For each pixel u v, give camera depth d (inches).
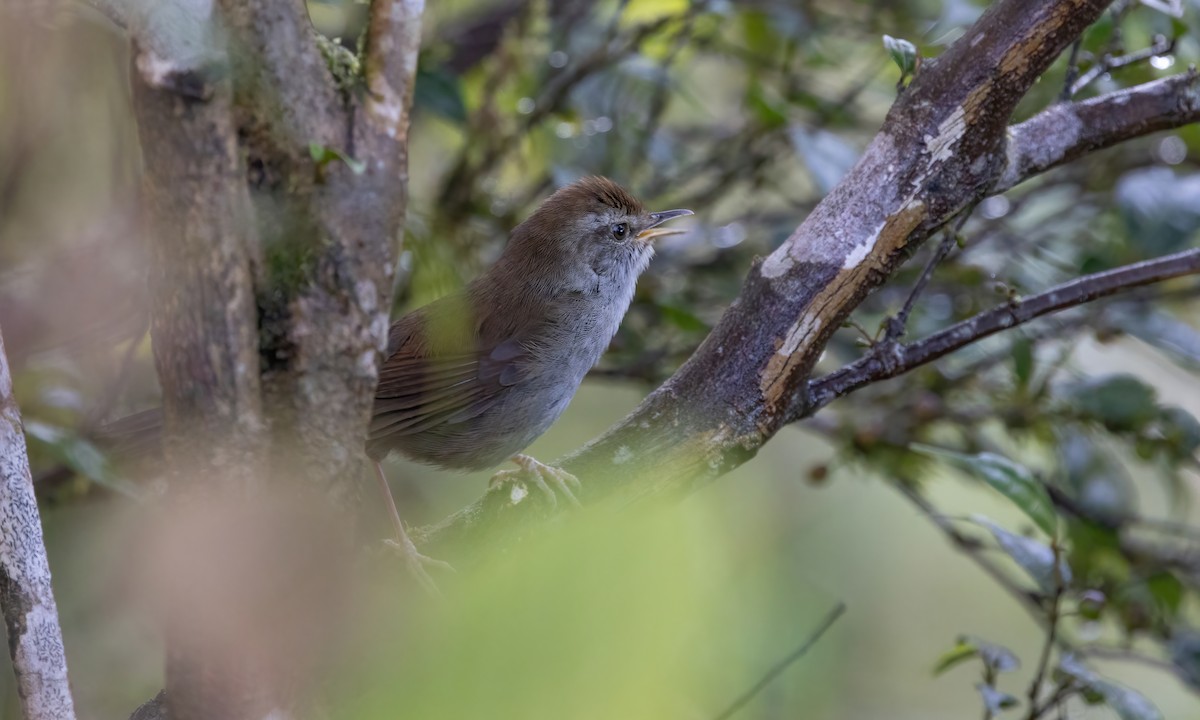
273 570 153.4
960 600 559.2
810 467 514.3
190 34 151.5
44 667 196.2
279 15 160.6
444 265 368.5
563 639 74.1
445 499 509.0
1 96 335.0
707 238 494.6
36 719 195.3
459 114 410.6
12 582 195.9
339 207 162.2
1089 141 270.2
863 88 481.4
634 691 73.3
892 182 254.2
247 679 149.2
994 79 250.5
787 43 484.4
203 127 153.4
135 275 370.0
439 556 254.8
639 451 255.0
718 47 494.9
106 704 398.0
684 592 74.0
